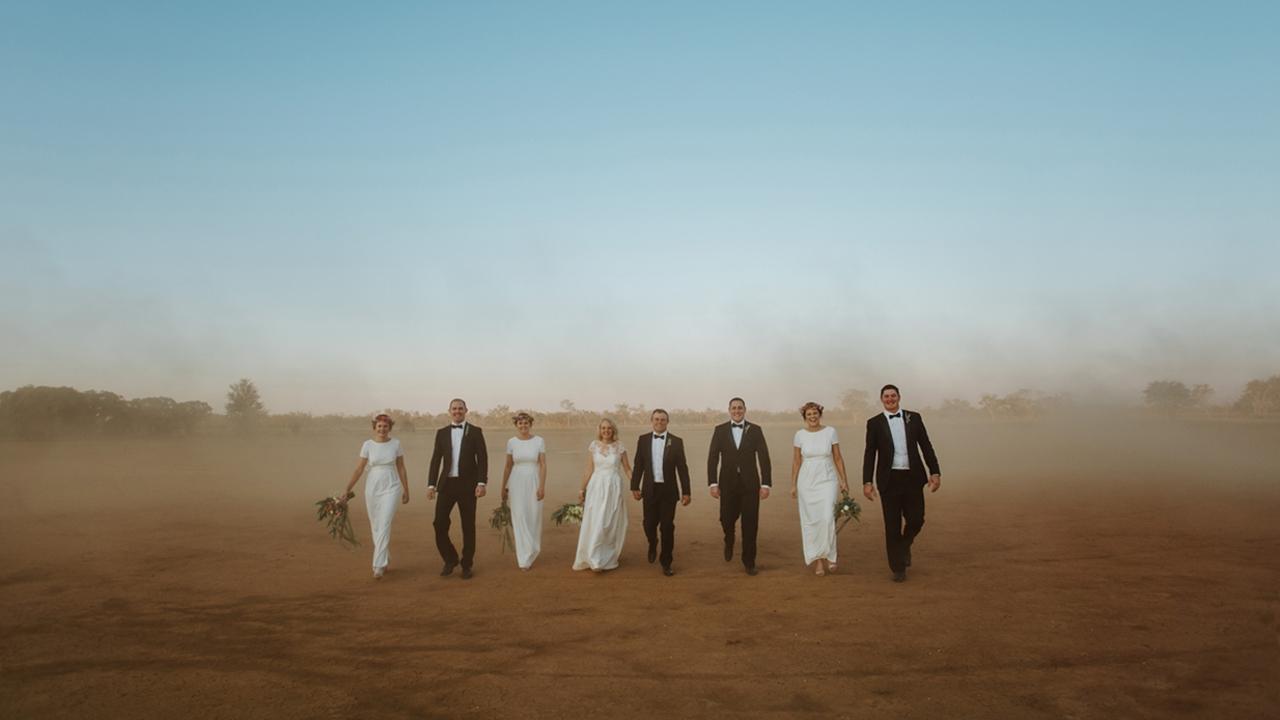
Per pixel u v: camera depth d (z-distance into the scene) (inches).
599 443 376.2
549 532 528.1
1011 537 454.9
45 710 188.7
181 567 385.4
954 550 414.0
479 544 468.8
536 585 337.4
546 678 209.8
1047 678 203.6
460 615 282.2
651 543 379.9
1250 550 400.5
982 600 294.5
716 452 375.6
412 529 543.5
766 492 365.4
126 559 409.1
